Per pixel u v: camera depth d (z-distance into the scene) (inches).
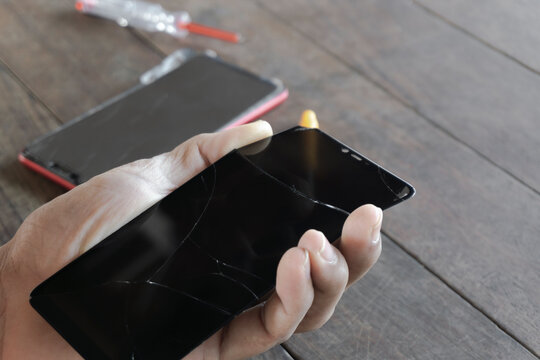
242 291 20.0
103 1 31.2
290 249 19.8
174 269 20.4
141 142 25.8
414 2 31.8
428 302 22.8
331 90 28.2
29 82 28.7
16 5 31.7
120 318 19.9
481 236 24.0
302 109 27.5
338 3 31.8
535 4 31.5
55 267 22.2
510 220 24.4
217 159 22.9
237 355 21.2
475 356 21.9
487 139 26.5
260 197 21.2
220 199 21.2
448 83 28.4
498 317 22.5
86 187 22.7
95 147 25.8
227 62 29.2
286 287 19.8
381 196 20.7
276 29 30.6
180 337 19.5
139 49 29.9
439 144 26.4
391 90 28.2
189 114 26.6
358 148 26.3
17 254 22.4
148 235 20.9
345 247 20.4
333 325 22.5
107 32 30.6
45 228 22.4
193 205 21.2
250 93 27.4
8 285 22.0
